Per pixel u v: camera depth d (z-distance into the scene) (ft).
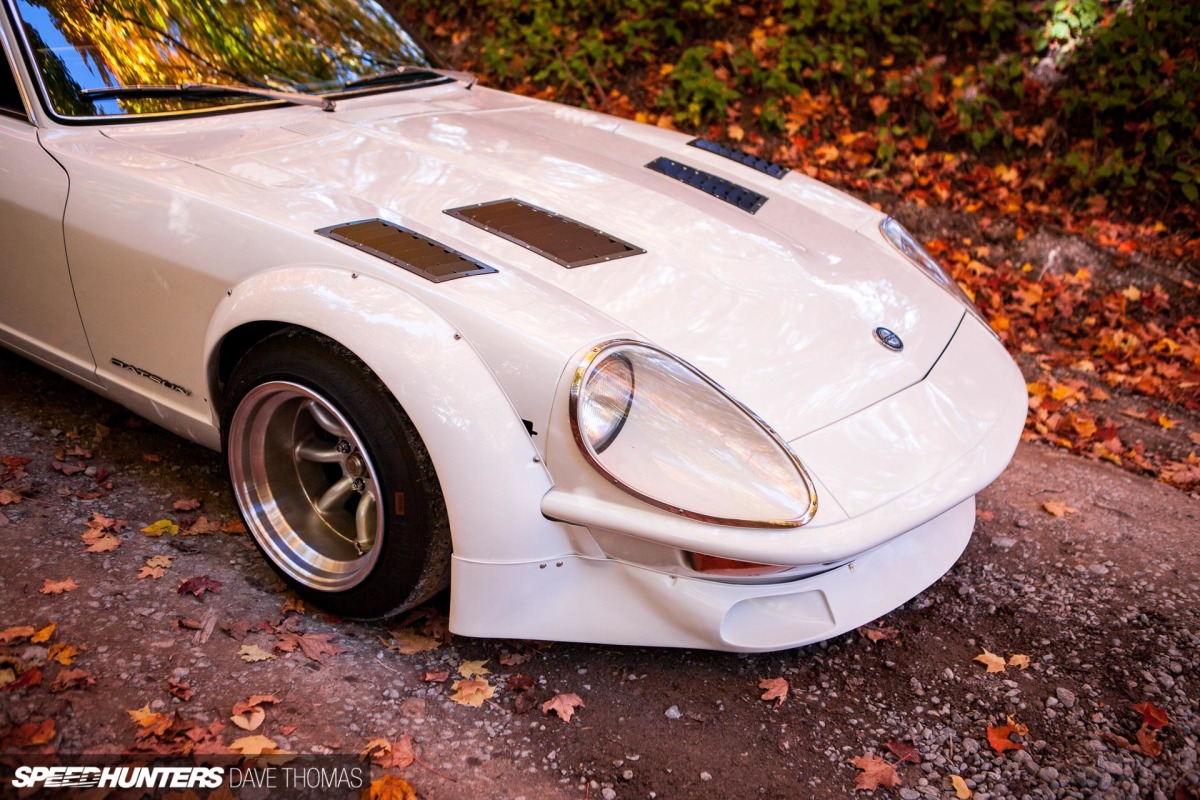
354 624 7.09
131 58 8.54
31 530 7.61
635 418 6.02
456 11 21.71
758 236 8.04
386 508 6.37
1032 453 10.72
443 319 6.17
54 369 8.89
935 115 17.54
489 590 6.30
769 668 6.97
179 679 6.31
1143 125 16.44
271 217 6.91
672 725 6.38
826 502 5.95
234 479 7.30
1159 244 15.49
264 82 9.11
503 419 6.06
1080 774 6.17
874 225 9.27
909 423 6.73
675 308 6.85
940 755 6.30
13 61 8.12
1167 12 17.06
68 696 6.01
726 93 18.01
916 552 7.20
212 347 6.99
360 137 8.55
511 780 5.85
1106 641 7.48
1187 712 6.77
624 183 8.47
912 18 18.66
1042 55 17.97
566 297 6.55
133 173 7.57
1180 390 12.44
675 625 6.40
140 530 7.84
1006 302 14.34
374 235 6.81
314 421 7.30
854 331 7.28
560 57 19.57
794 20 18.92
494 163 8.44
